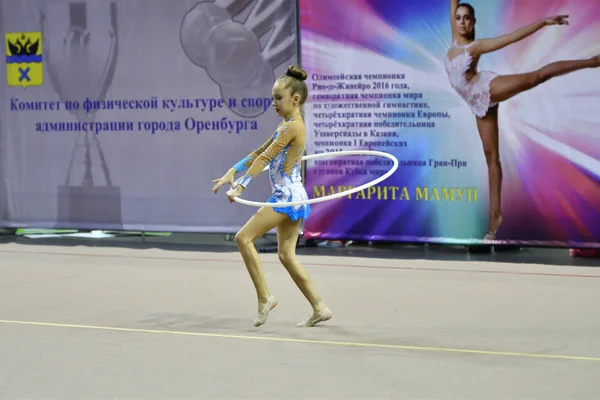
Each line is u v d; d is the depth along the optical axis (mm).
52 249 15602
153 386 7539
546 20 13477
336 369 8016
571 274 12938
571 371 7906
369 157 14570
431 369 7996
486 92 13859
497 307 10734
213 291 11852
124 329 9672
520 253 14680
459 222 14258
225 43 15250
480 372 7895
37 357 8531
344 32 14477
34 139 16500
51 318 10242
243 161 9930
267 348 8805
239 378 7754
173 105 15648
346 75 14547
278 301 11180
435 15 13992
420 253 14781
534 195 13828
